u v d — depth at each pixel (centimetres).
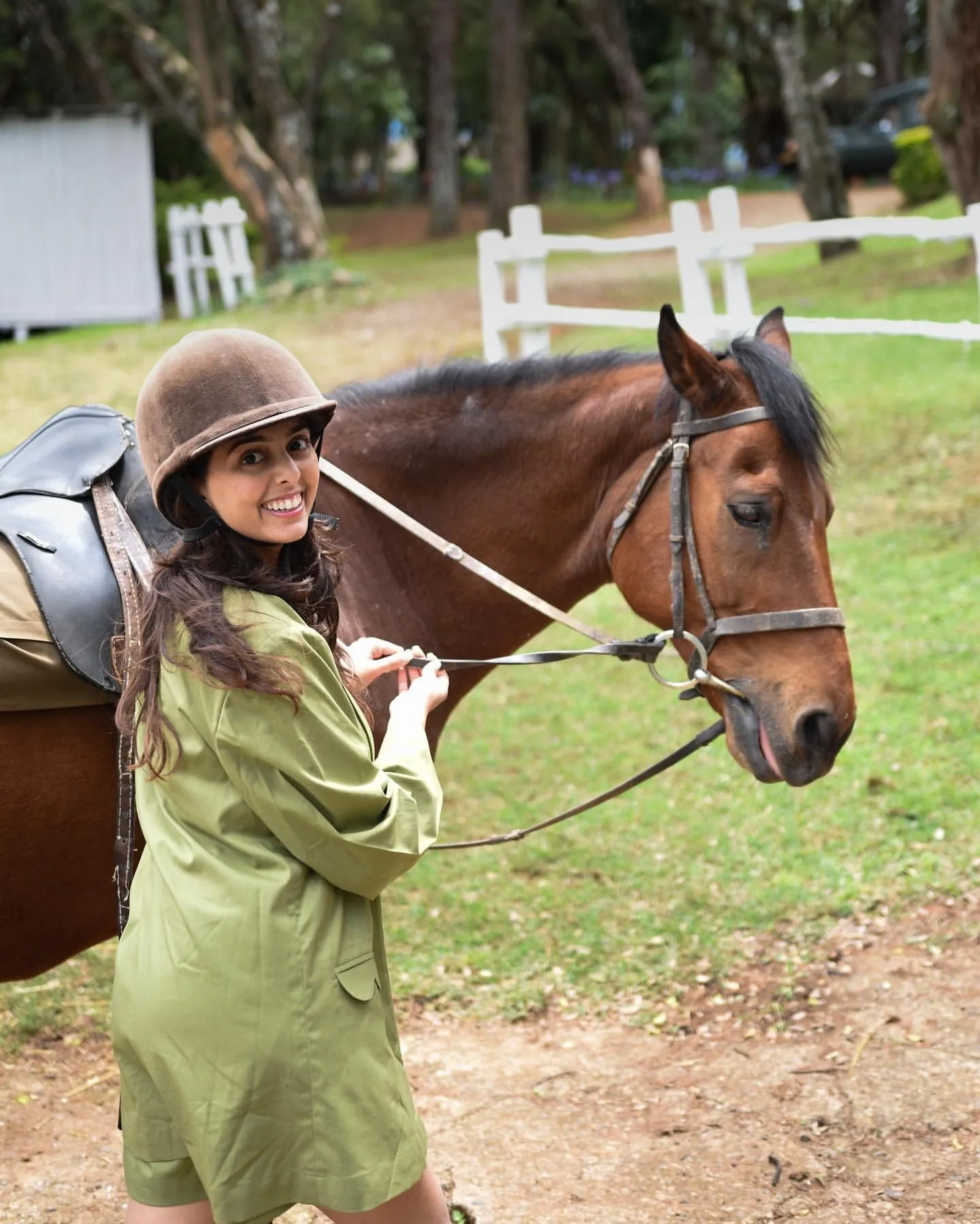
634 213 2683
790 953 393
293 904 185
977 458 783
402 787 197
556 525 297
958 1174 293
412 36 3247
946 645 580
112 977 401
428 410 296
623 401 289
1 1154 319
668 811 484
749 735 271
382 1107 188
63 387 1141
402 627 291
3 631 222
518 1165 308
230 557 188
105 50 1784
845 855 441
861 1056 341
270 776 182
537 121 3631
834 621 267
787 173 3306
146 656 187
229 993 182
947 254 1315
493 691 604
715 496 268
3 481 247
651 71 3484
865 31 3538
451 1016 377
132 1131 195
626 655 275
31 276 1700
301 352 1233
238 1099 182
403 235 2866
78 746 233
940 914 403
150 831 193
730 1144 311
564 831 476
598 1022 371
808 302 1167
